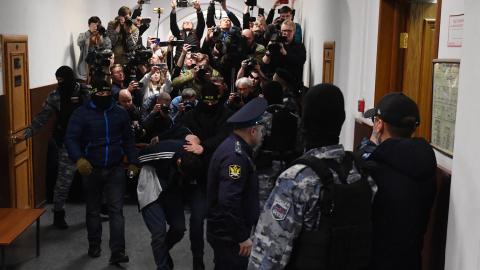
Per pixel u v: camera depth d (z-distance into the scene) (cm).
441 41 338
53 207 597
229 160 338
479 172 227
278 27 788
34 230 572
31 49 637
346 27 550
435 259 298
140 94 704
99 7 1054
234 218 339
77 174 668
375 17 465
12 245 529
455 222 253
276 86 501
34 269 473
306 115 218
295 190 206
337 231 206
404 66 454
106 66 671
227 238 350
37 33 659
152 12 1380
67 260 495
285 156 477
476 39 235
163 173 416
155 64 714
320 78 710
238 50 745
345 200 208
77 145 470
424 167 238
